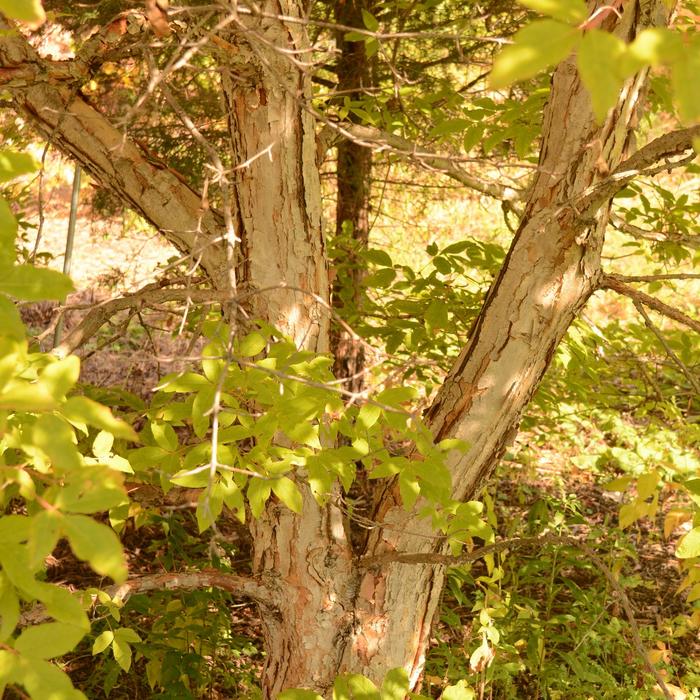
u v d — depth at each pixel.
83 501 1.10
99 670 3.84
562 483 6.30
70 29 4.49
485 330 2.53
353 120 4.77
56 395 1.28
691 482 2.01
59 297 1.24
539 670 3.89
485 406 2.52
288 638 2.67
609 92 0.86
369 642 2.64
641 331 4.16
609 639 4.21
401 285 3.89
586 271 2.48
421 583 2.68
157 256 7.91
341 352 5.38
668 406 4.11
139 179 2.42
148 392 5.56
